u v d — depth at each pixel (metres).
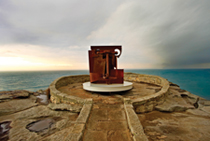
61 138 2.87
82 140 2.53
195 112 4.91
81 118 3.22
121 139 2.57
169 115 4.58
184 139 2.89
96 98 5.31
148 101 4.77
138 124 2.89
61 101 5.29
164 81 8.02
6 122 3.82
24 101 6.27
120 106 4.40
